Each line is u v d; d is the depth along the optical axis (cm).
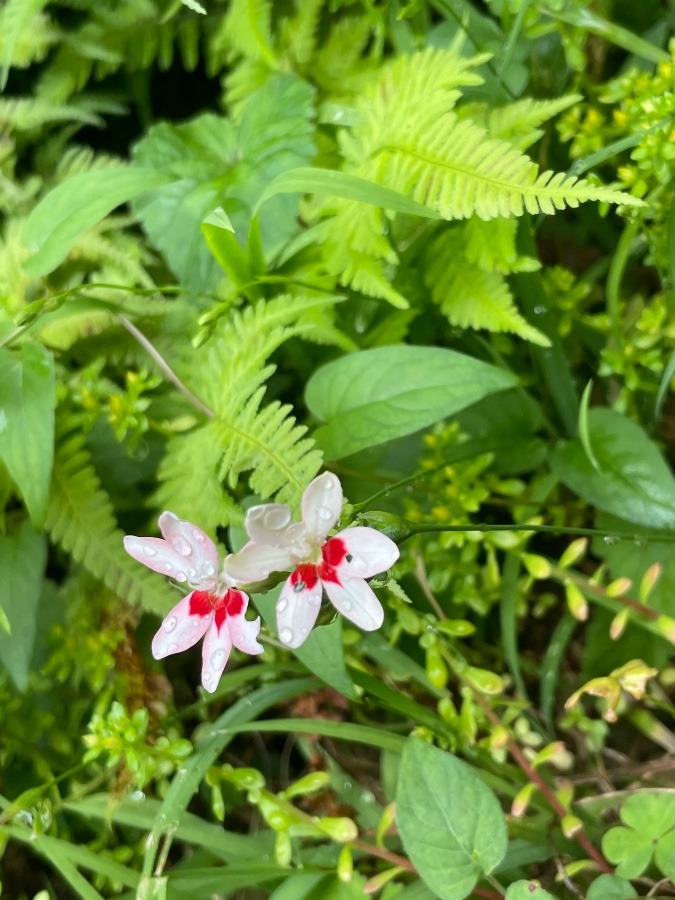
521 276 18
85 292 19
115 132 26
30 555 18
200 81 26
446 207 16
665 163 16
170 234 19
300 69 22
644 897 14
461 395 15
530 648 21
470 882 13
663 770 18
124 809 17
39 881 19
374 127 18
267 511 12
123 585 18
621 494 17
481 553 21
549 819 16
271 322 17
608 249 21
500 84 19
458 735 17
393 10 20
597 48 20
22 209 22
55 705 20
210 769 16
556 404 19
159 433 19
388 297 17
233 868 16
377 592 19
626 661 19
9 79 25
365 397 16
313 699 19
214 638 13
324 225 18
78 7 23
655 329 18
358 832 17
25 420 15
